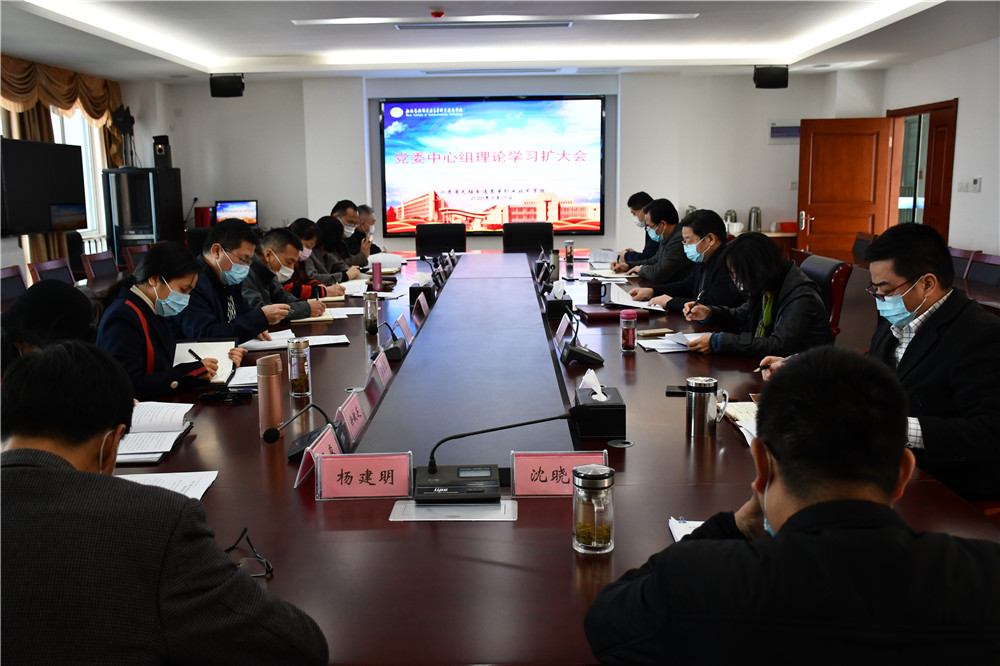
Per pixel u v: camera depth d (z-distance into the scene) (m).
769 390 0.90
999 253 6.65
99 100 8.17
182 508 0.98
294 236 4.10
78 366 1.05
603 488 1.36
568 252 5.83
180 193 8.47
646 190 8.88
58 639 0.90
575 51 8.00
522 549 1.40
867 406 0.83
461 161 9.15
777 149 9.08
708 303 3.78
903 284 2.00
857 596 0.77
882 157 8.51
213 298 3.31
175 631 0.94
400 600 1.23
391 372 2.67
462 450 1.74
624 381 2.56
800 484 0.85
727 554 0.83
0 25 5.57
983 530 1.46
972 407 1.88
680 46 7.77
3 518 0.92
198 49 7.47
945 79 7.41
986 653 0.75
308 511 1.58
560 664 1.07
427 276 4.71
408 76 8.74
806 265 4.05
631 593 0.88
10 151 6.46
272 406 2.05
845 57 7.61
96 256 5.91
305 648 1.03
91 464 1.09
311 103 8.77
